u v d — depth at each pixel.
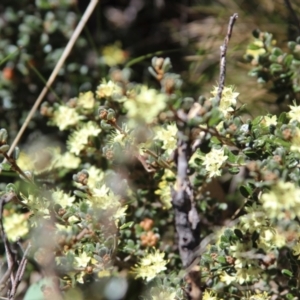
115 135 0.92
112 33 1.17
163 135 0.90
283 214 0.87
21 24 1.10
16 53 1.09
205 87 1.09
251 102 1.06
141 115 0.88
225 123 0.89
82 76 1.10
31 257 0.95
